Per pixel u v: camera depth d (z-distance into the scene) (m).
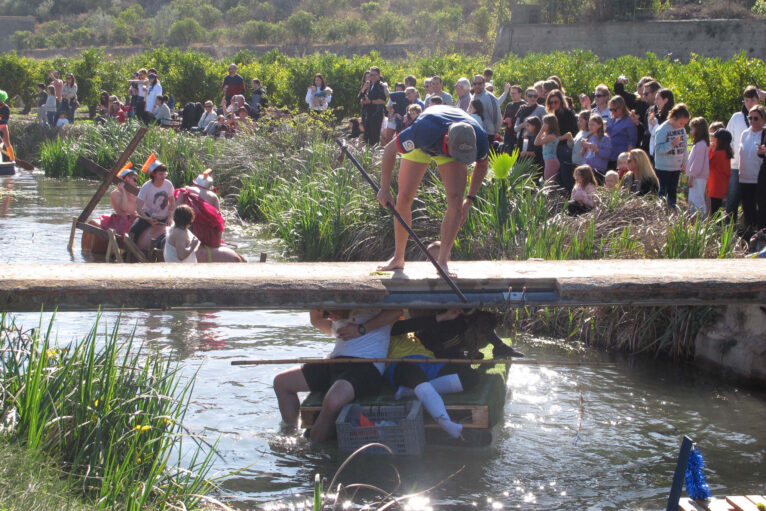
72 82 26.55
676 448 5.71
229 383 6.77
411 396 5.75
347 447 5.51
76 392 4.61
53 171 22.28
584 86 20.94
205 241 10.07
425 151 5.60
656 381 7.12
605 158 10.85
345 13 82.81
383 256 11.28
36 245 12.24
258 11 86.50
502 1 53.62
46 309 5.49
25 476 3.92
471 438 5.67
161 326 8.44
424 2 74.50
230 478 5.16
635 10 37.28
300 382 6.03
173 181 18.20
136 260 11.14
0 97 21.47
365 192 12.10
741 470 5.34
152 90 24.02
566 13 38.53
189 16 86.06
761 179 9.32
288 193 13.81
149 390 4.92
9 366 4.85
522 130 12.47
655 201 9.43
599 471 5.32
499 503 4.86
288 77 27.36
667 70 20.52
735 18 37.12
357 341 5.84
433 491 5.02
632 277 5.73
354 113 26.84
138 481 4.27
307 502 4.85
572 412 6.36
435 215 10.78
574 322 8.54
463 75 25.84
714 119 14.56
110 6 100.50
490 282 5.73
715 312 7.48
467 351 6.04
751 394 6.80
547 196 10.53
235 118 20.66
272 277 5.67
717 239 8.50
